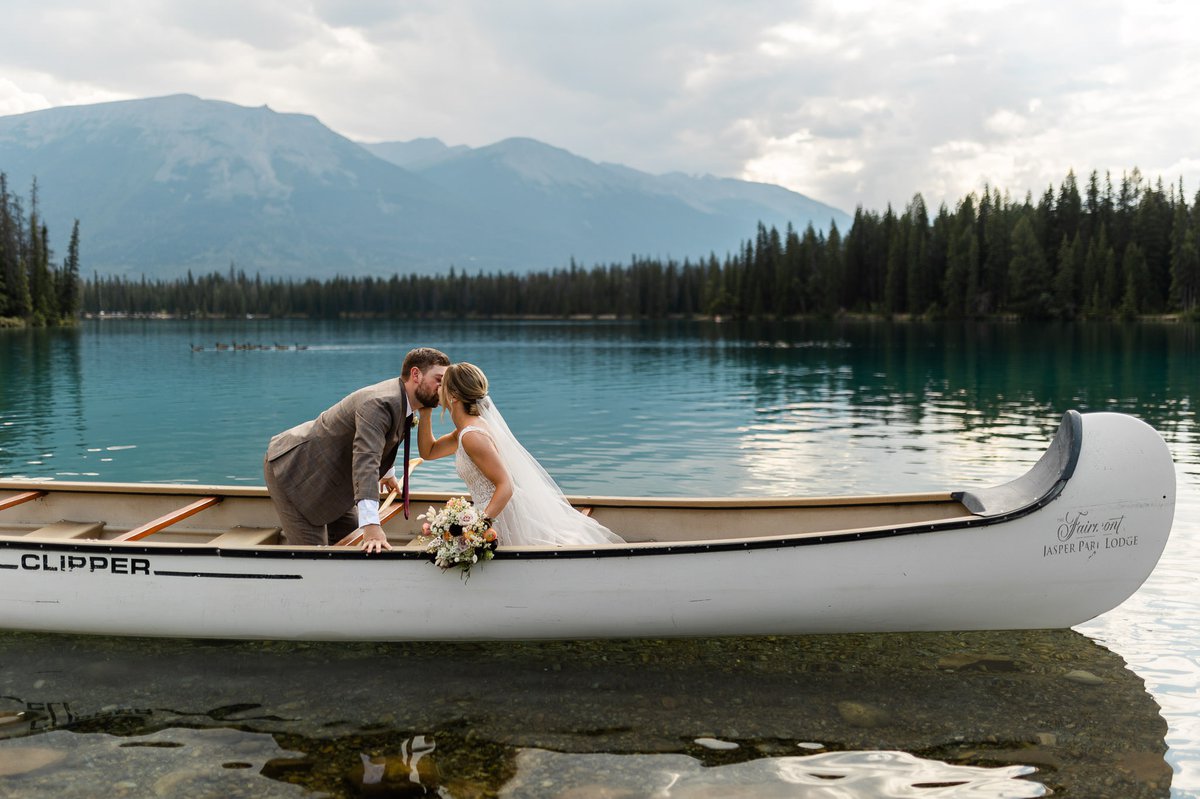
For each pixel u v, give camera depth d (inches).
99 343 2129.7
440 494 237.9
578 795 136.8
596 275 6235.2
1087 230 3890.3
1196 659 189.3
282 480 203.5
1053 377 1007.0
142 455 483.5
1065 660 189.3
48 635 204.1
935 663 188.5
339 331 3631.9
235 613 193.3
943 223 4205.2
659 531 238.5
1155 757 147.9
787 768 145.3
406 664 189.0
